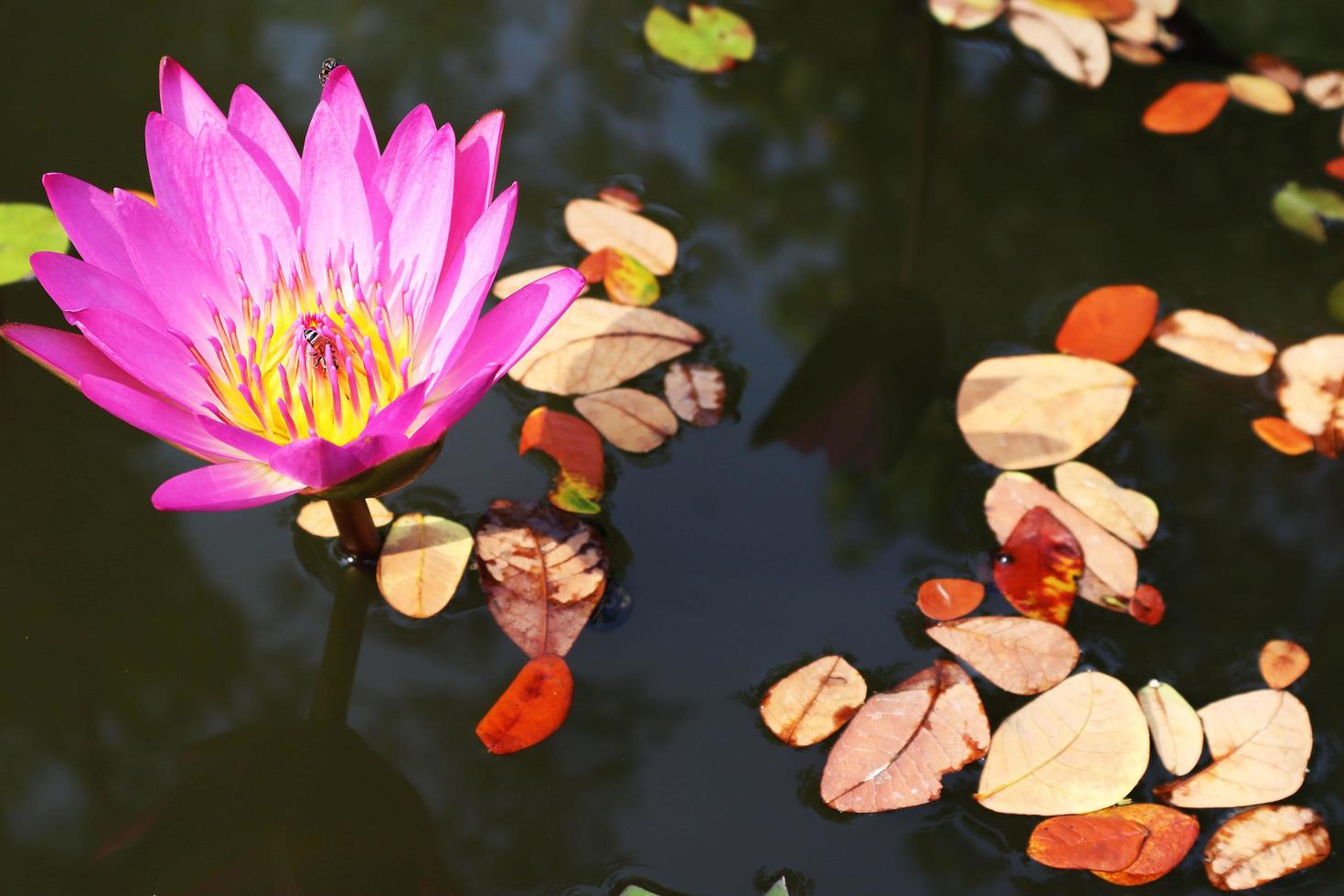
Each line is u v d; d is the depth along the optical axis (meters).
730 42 1.20
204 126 1.04
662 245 1.13
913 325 1.12
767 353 1.11
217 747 1.04
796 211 1.15
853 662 1.06
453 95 1.17
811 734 1.04
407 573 1.06
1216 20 1.22
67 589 1.06
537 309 1.02
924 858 1.03
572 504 1.07
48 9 1.18
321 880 1.02
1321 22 1.22
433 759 1.04
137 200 1.02
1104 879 1.03
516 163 1.15
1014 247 1.15
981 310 1.13
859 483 1.09
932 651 1.06
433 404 1.03
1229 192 1.17
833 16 1.21
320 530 1.07
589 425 1.09
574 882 1.02
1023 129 1.18
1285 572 1.08
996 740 1.04
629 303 1.11
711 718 1.05
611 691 1.05
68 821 1.03
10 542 1.06
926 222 1.15
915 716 1.04
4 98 1.15
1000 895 1.02
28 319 1.10
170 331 1.03
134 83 1.16
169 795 1.03
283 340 1.04
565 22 1.20
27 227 1.11
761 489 1.08
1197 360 1.12
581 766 1.04
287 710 1.05
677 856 1.03
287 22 1.19
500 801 1.04
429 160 1.04
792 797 1.04
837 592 1.07
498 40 1.19
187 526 1.07
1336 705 1.05
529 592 1.06
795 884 1.02
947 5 1.21
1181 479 1.09
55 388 1.09
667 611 1.06
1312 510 1.09
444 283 1.04
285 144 1.05
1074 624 1.06
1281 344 1.12
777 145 1.17
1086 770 1.04
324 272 1.05
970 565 1.07
